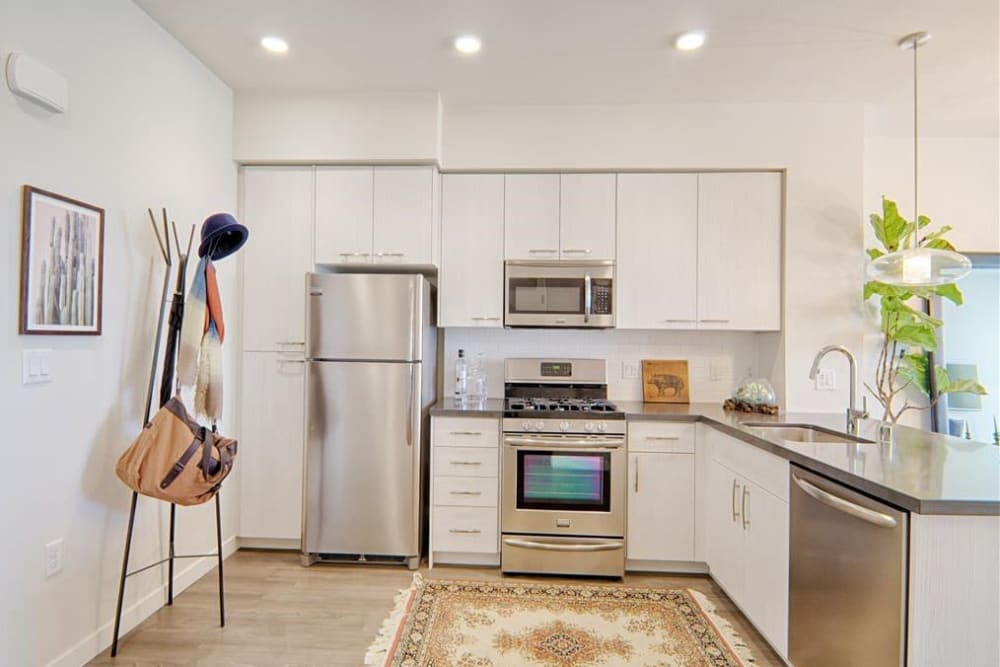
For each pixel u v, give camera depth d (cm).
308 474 280
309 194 297
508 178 305
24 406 167
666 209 302
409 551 277
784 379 294
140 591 221
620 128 298
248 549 300
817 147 293
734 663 197
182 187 247
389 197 296
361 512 277
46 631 175
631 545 276
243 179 298
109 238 202
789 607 184
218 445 209
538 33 230
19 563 166
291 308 295
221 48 246
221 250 237
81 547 189
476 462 279
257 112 291
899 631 132
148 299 223
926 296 292
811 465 170
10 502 163
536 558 271
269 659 196
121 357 208
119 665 191
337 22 224
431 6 212
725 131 295
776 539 193
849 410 227
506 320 303
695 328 301
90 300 191
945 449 184
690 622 226
